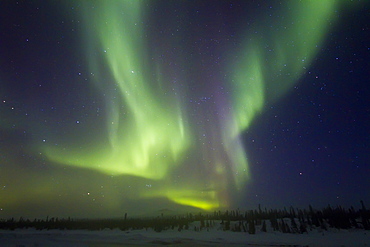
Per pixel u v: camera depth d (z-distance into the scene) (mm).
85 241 27609
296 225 36969
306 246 25281
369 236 27938
